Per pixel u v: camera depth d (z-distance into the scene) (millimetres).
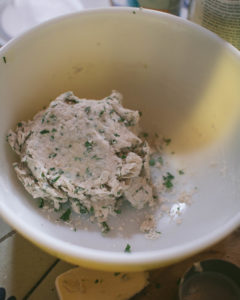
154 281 238
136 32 274
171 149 292
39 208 237
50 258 247
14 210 205
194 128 288
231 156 251
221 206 231
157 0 284
